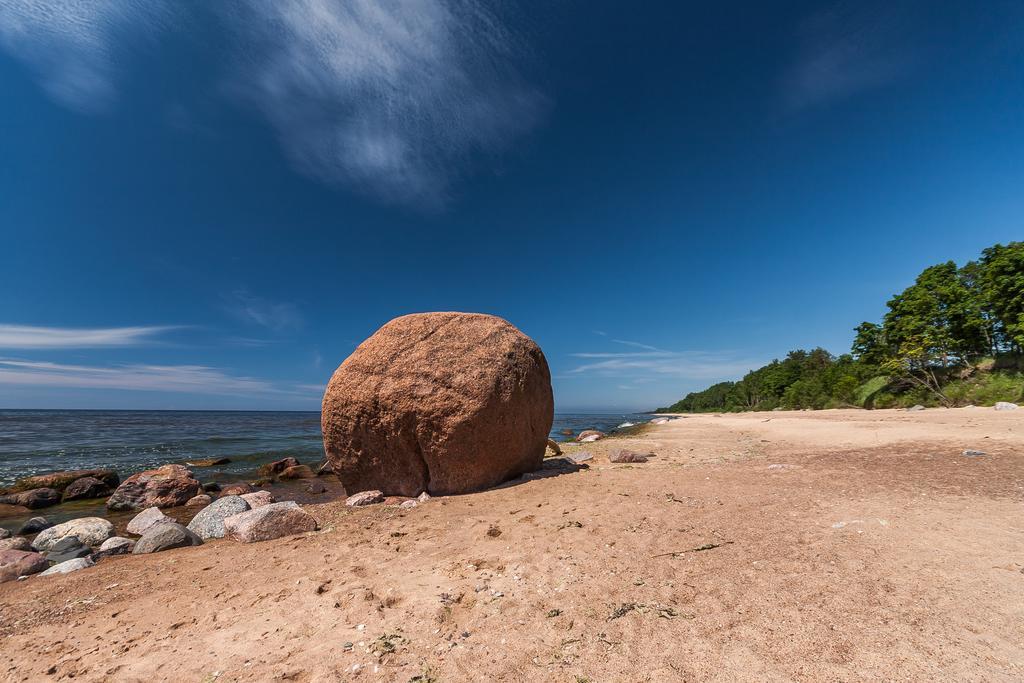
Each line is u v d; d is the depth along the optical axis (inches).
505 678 96.5
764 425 838.5
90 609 155.3
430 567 168.4
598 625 116.3
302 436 1179.9
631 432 997.2
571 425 1724.9
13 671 114.6
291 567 182.9
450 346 328.5
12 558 218.8
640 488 277.0
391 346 329.4
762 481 283.6
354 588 152.9
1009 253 1236.5
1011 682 85.3
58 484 444.5
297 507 260.1
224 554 211.8
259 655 112.9
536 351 362.0
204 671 107.0
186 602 155.0
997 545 154.9
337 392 327.0
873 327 1660.9
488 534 203.9
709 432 789.2
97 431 1392.7
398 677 99.0
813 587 129.7
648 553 165.0
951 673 89.0
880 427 585.3
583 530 196.7
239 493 418.6
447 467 309.0
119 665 113.3
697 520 201.5
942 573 135.0
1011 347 1285.7
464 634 116.7
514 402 323.0
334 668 104.0
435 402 307.7
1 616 152.3
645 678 93.0
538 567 158.9
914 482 255.6
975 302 1321.4
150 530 247.1
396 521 248.2
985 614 111.3
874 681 87.9
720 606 122.0
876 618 111.4
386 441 319.6
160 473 414.6
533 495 278.4
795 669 92.9
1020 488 231.0
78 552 242.2
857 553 153.0
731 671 93.4
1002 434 421.4
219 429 1560.0
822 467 321.7
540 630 115.9
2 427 1609.3
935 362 1454.2
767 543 167.5
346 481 338.3
